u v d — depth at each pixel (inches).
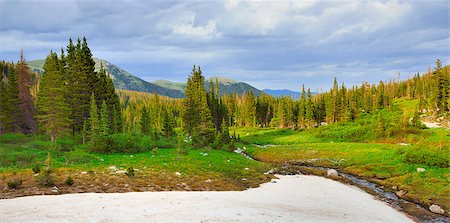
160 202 901.2
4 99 2874.0
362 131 3927.2
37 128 3002.0
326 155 2623.0
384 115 5191.9
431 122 4222.4
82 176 1175.6
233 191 1245.1
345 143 3307.1
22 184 1024.2
